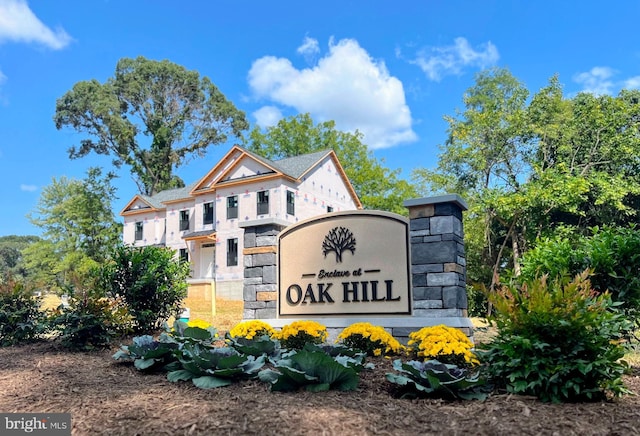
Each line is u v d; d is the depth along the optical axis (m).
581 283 4.26
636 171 20.11
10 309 8.20
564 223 20.38
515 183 21.03
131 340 7.64
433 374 3.86
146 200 28.98
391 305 6.76
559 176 18.39
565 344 3.79
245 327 6.65
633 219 20.16
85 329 6.86
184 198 26.66
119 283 8.15
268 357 5.04
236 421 3.26
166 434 3.10
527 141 20.52
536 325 3.86
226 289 23.16
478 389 4.00
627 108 19.72
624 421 3.20
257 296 7.96
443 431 3.09
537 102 20.02
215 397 3.92
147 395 4.10
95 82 36.41
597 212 19.78
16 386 4.64
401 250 6.82
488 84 23.67
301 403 3.67
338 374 4.13
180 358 5.03
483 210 19.52
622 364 3.87
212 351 4.78
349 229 7.31
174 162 39.34
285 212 22.38
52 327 7.11
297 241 7.76
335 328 7.07
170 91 38.41
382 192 31.62
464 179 21.67
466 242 21.08
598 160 20.09
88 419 3.48
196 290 19.97
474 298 17.91
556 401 3.66
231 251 23.52
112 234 32.59
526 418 3.29
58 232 32.84
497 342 4.19
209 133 39.97
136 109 38.41
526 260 6.34
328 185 25.92
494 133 20.53
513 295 4.29
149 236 28.56
